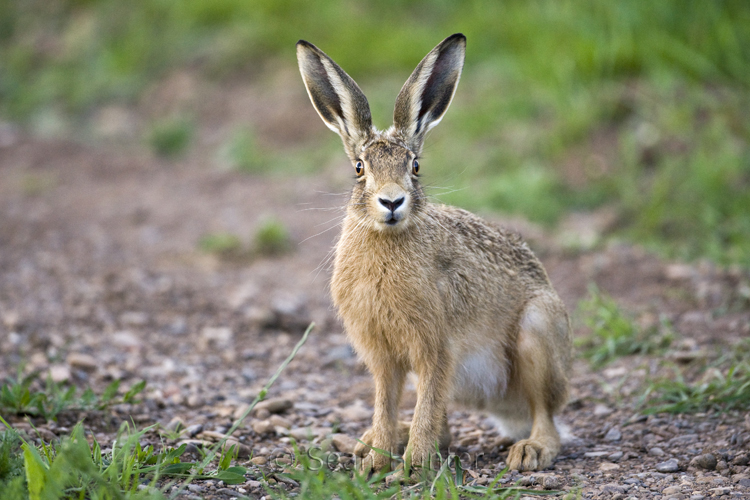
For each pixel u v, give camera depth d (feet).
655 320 36.35
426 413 23.27
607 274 43.11
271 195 62.39
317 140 72.64
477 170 58.85
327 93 26.91
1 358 31.37
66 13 101.65
